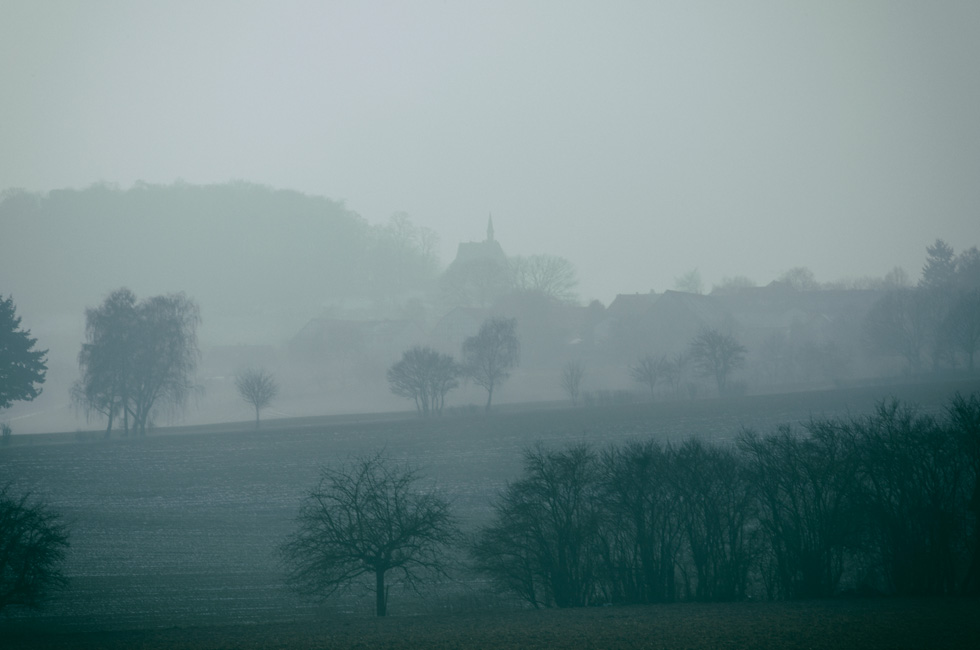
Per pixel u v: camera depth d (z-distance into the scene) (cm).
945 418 7394
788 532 4572
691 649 3073
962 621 3434
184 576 5147
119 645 3428
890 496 4544
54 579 4541
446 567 5269
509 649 3152
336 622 3916
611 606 4231
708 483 4688
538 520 4622
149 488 7538
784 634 3266
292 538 5888
